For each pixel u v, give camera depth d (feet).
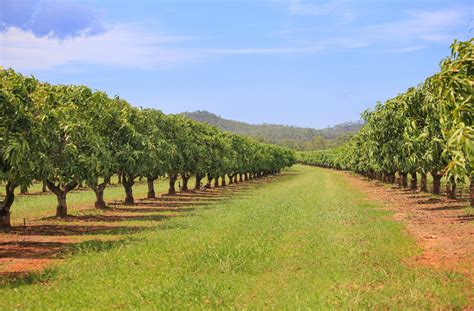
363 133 173.27
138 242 65.92
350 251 56.80
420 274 45.11
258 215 96.32
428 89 81.10
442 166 91.91
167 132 142.72
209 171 187.32
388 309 34.94
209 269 49.44
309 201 129.29
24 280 45.29
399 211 99.55
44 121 69.97
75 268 50.34
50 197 148.46
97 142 86.74
